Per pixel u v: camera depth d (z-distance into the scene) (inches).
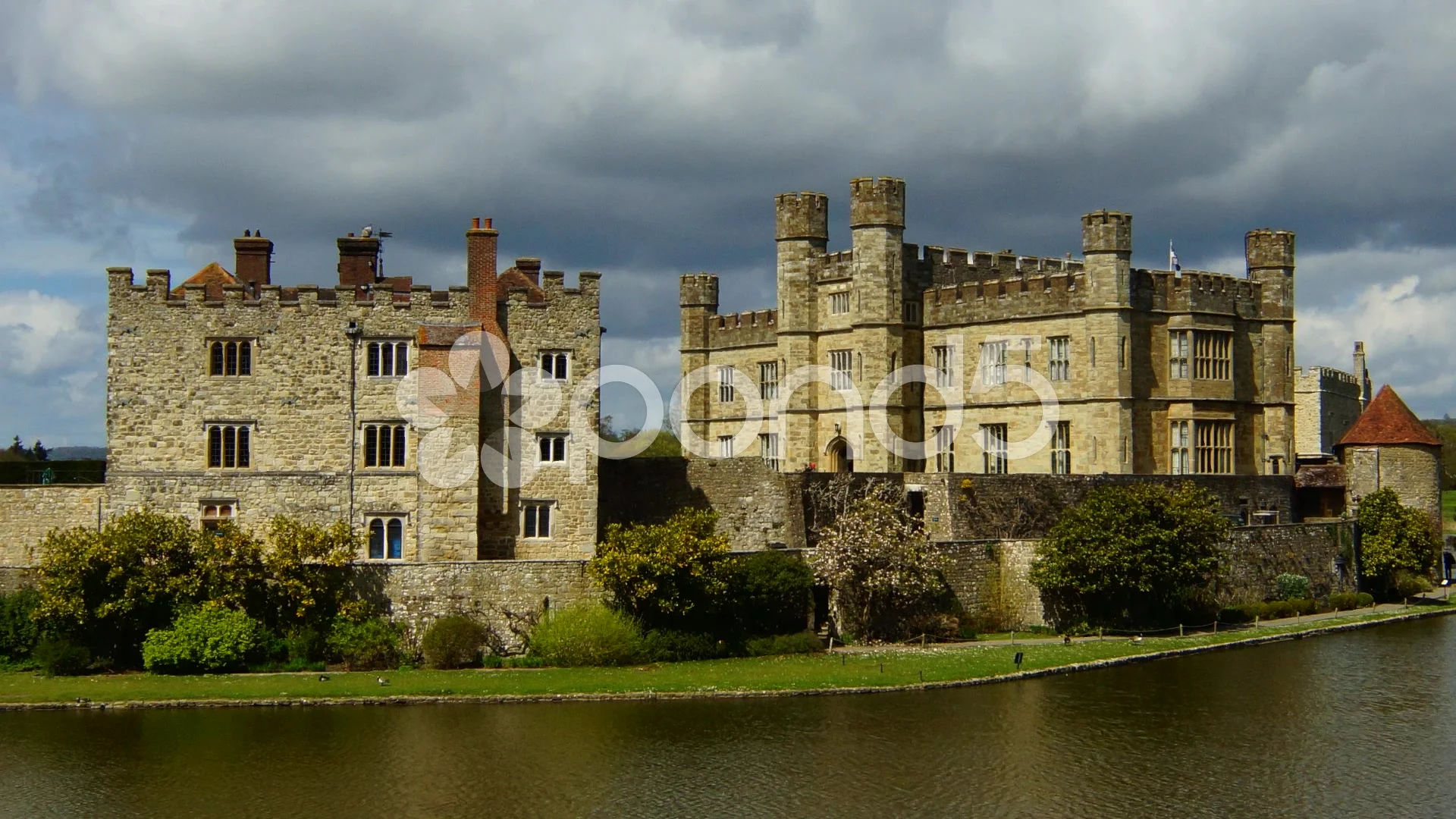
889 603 2795.3
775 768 2004.2
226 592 2443.4
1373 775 2025.1
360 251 2829.7
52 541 2458.2
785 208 3715.6
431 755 2021.4
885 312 3523.6
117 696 2226.9
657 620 2586.1
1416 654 2797.7
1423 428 3703.3
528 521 2726.4
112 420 2709.2
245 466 2714.1
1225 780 1998.0
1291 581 3282.5
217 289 2755.9
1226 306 3442.4
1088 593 2893.7
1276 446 3538.4
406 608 2491.4
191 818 1802.4
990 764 2042.3
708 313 4131.4
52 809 1822.1
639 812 1844.2
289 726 2137.1
